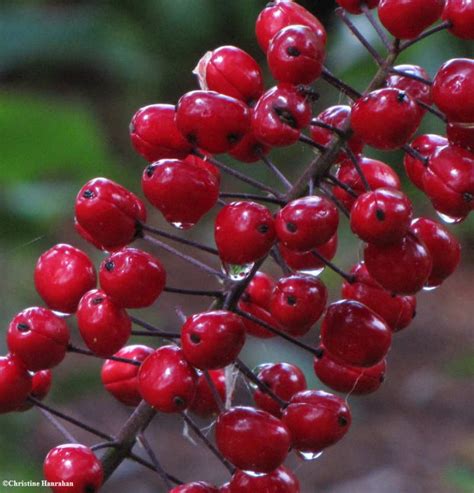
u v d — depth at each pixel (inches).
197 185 12.7
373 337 12.9
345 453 23.5
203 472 22.6
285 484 13.0
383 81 12.8
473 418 25.2
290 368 13.6
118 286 12.7
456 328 30.6
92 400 24.4
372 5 13.1
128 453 13.2
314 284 12.8
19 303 21.1
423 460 23.1
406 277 12.6
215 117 12.6
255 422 12.8
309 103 12.6
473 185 12.7
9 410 13.3
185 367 12.7
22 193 16.7
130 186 27.8
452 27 12.7
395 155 24.1
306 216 12.4
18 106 16.0
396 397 26.4
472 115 12.5
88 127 16.3
